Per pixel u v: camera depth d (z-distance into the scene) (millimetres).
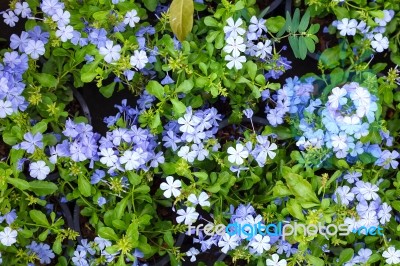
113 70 696
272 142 751
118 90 754
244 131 770
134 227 665
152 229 736
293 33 744
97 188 715
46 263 743
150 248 688
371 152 722
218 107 785
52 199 763
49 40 722
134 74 730
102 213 726
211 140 718
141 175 704
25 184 667
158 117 686
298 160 710
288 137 747
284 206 730
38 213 694
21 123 688
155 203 748
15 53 679
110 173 695
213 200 725
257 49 718
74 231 727
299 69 809
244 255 724
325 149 718
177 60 685
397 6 754
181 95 716
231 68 706
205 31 738
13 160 669
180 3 672
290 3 789
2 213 682
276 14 810
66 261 725
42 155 681
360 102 671
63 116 734
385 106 773
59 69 729
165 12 749
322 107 719
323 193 701
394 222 738
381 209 698
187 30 685
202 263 742
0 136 773
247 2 724
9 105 661
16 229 686
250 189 753
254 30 707
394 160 750
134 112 718
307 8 783
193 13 745
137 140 682
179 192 691
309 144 705
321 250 710
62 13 690
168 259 763
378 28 750
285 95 725
